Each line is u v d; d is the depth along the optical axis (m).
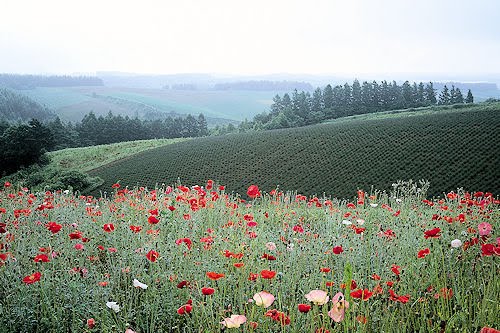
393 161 42.28
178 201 7.41
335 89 153.50
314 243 5.12
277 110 154.12
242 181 42.44
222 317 3.33
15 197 8.01
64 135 103.56
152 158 57.31
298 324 3.31
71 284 3.72
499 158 38.62
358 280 3.94
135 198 8.13
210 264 4.31
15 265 4.17
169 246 4.88
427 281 3.91
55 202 8.24
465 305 3.23
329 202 9.31
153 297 3.86
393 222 6.71
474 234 4.75
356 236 5.34
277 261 4.52
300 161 46.31
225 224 6.31
